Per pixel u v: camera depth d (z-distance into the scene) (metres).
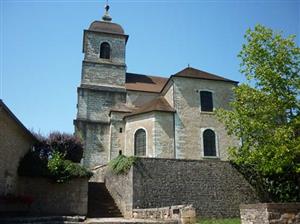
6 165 13.67
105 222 11.65
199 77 24.47
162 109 23.20
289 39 15.89
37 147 17.73
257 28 16.48
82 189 15.98
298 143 14.15
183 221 11.42
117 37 33.59
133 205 15.48
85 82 30.86
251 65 16.14
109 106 29.39
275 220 9.12
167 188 16.34
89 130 27.55
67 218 12.49
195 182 16.91
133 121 23.80
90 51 32.41
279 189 17.22
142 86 31.72
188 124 23.17
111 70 31.91
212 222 13.79
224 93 24.75
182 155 22.30
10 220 11.64
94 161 26.70
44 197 15.48
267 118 15.45
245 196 17.31
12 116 13.39
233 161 17.84
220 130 23.58
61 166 15.90
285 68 15.41
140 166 16.34
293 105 15.00
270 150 14.52
